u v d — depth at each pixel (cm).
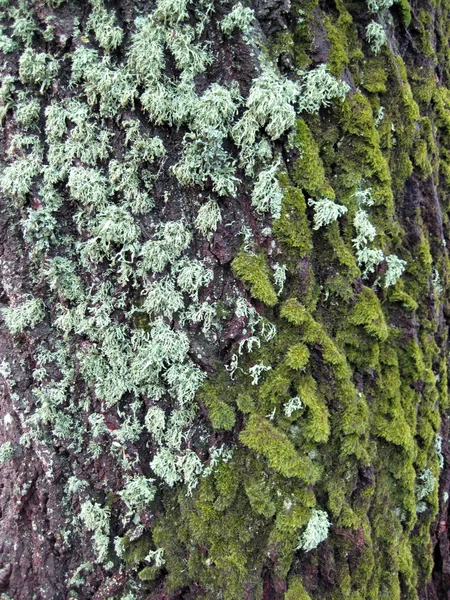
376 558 31
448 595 37
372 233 30
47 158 30
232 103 27
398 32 35
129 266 30
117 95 28
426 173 34
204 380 30
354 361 30
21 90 29
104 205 29
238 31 27
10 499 33
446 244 38
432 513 35
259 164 28
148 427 30
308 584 29
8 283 31
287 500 28
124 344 31
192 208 29
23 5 28
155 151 28
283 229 28
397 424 31
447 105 38
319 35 29
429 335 35
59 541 32
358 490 30
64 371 31
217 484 29
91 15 28
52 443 32
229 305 29
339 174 30
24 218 30
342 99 29
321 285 30
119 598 31
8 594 32
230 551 29
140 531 31
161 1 27
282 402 29
